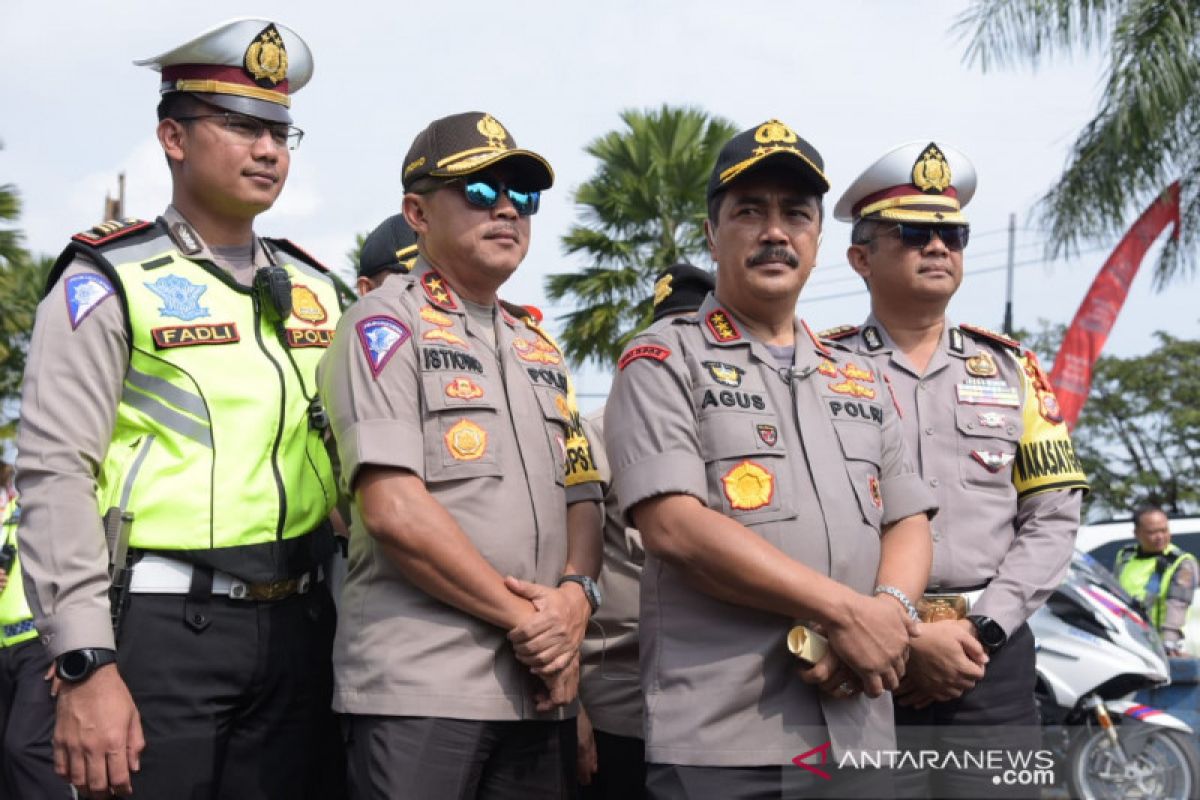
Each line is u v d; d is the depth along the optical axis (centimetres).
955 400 363
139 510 284
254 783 294
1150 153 1116
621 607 366
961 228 370
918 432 359
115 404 283
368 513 273
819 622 271
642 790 368
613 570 368
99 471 282
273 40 304
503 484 285
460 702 272
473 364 291
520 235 305
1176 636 843
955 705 331
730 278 305
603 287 1384
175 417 288
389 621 278
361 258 417
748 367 297
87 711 263
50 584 267
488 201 298
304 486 302
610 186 1430
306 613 302
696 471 284
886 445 312
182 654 283
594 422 373
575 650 285
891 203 371
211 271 301
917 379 365
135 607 281
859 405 305
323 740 305
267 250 321
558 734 293
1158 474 2191
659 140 1434
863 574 290
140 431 288
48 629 266
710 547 274
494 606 273
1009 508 358
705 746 277
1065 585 619
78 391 277
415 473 275
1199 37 1074
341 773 311
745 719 277
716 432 288
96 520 273
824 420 297
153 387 288
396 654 275
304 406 304
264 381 298
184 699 282
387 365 280
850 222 392
